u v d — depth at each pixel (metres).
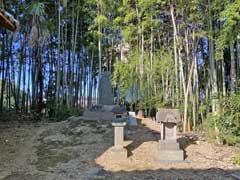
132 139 8.14
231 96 8.07
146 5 9.98
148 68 11.59
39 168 6.36
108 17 12.09
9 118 11.32
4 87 12.46
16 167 6.37
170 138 6.99
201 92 11.85
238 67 9.18
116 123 7.11
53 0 12.49
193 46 9.91
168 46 11.95
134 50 12.27
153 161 6.77
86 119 9.70
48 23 11.66
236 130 7.98
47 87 13.19
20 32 12.26
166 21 11.57
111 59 13.62
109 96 10.52
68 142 7.97
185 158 6.96
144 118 10.57
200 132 9.45
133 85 11.71
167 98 11.24
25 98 12.93
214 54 9.71
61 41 12.73
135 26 11.59
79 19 12.98
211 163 6.62
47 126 9.49
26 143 7.93
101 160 6.81
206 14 9.04
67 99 12.19
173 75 11.22
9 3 11.59
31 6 10.46
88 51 13.54
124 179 5.62
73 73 13.15
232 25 6.95
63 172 6.10
